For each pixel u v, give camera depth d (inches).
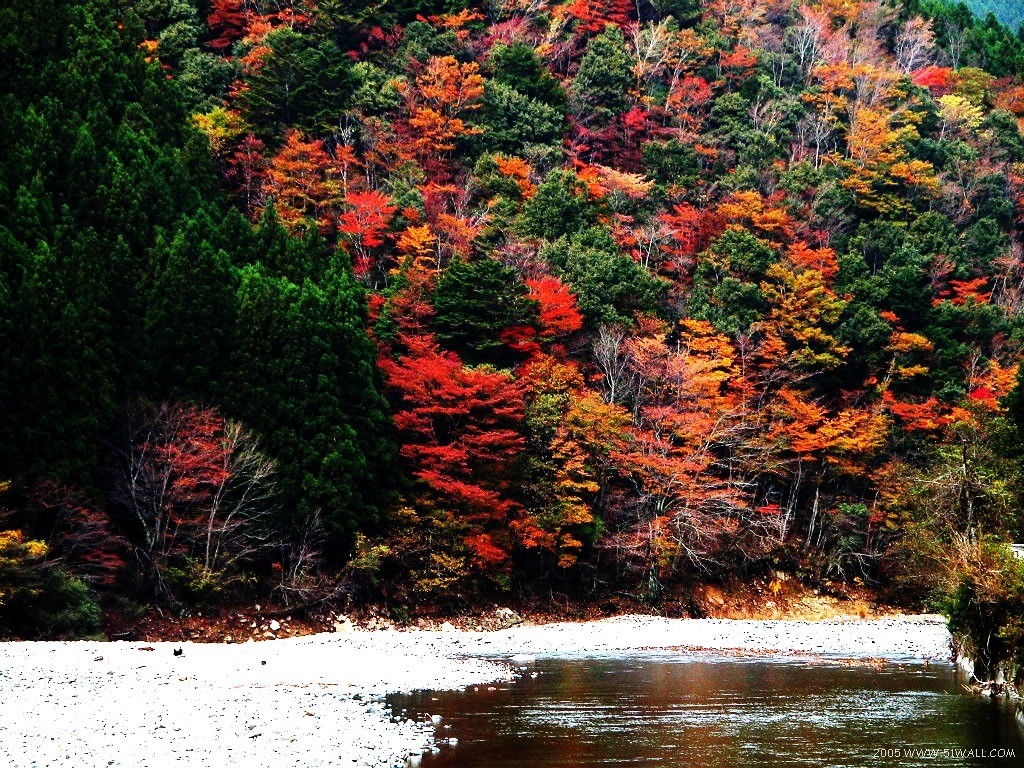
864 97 4173.2
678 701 1096.2
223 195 2647.6
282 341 1998.0
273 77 3213.6
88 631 1600.6
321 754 797.9
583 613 2277.3
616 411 2367.1
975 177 3956.7
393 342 2354.8
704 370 2598.4
